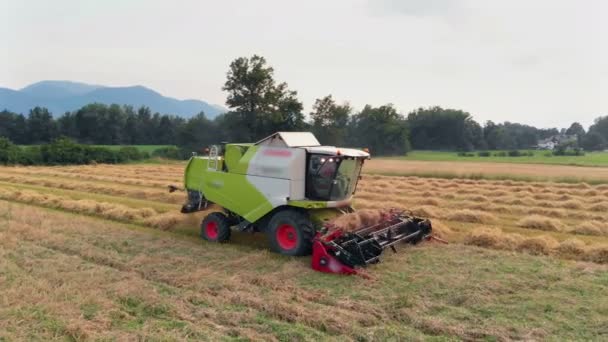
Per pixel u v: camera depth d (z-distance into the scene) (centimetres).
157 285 807
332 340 609
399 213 1141
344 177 1048
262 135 5772
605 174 3203
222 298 744
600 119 11531
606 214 1616
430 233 1141
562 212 1633
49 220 1281
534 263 955
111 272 860
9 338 596
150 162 4803
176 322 655
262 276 845
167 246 1066
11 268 860
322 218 1039
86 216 1475
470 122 9381
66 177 2773
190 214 1352
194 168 1182
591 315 693
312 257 913
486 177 3050
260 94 5706
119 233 1177
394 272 884
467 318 686
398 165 4522
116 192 2034
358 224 998
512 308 721
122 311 691
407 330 646
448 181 2758
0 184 2392
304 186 1019
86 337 607
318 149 1018
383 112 7338
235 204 1079
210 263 941
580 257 1035
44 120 6881
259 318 670
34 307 689
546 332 638
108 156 4494
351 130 7394
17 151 3906
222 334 623
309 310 696
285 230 1009
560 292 794
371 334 624
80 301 713
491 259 982
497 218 1508
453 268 914
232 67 5656
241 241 1138
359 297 762
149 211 1455
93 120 7238
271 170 1020
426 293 782
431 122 9219
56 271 848
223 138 5838
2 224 1217
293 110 5781
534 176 3020
